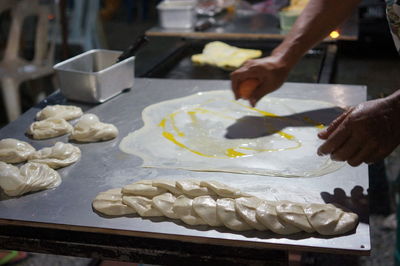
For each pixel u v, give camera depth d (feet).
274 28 8.32
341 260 4.04
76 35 12.21
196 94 5.40
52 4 10.68
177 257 3.12
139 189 3.38
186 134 4.49
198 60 7.06
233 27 8.48
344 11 5.04
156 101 5.22
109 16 18.83
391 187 8.37
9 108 9.48
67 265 7.19
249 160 4.00
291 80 6.32
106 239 3.25
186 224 3.17
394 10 3.82
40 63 10.04
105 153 4.15
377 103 3.38
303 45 5.04
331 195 3.43
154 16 19.11
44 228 3.34
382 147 3.35
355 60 11.89
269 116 4.83
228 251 3.10
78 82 5.06
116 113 4.94
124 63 5.29
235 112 4.94
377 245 7.38
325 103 5.05
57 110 4.81
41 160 3.90
